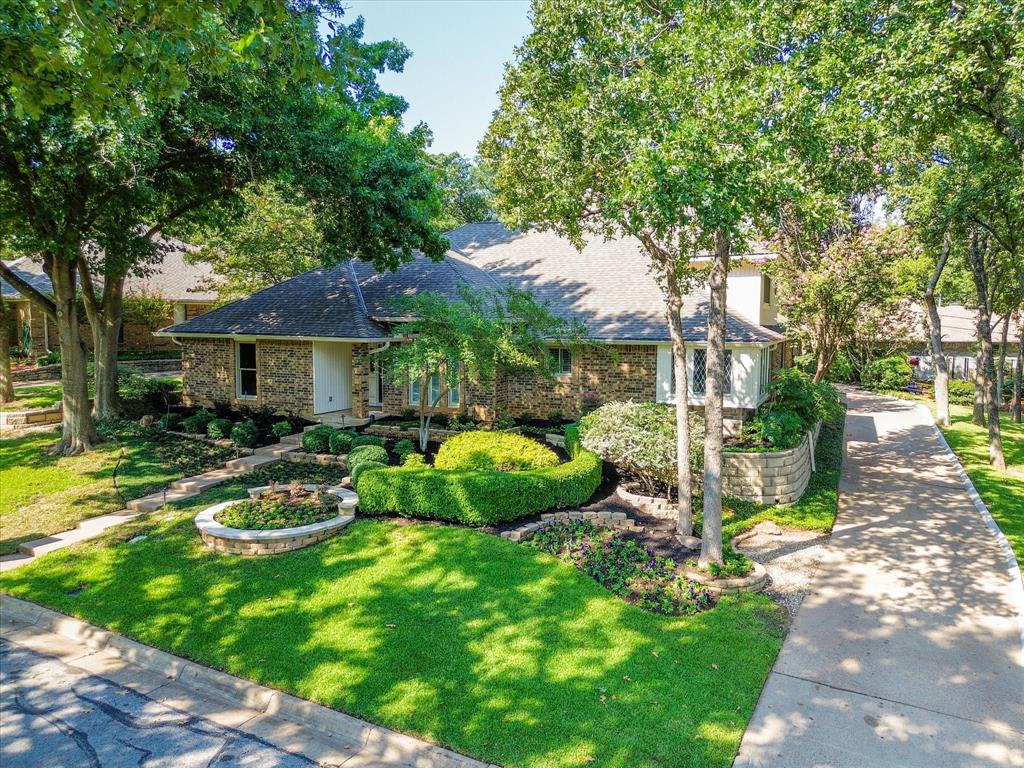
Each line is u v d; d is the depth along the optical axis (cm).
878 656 687
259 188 1504
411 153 2322
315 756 537
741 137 703
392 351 1374
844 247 1753
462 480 1007
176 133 1252
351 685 615
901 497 1337
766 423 1338
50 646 723
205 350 1912
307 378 1756
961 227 1577
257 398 1831
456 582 821
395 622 727
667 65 846
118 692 632
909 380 3431
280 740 558
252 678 636
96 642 725
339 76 662
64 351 1478
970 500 1312
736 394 1591
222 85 1182
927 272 2623
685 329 1598
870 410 2700
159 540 973
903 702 604
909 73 824
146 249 1482
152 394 1903
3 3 652
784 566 946
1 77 863
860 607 807
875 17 870
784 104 716
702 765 511
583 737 540
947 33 831
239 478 1283
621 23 867
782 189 698
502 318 1413
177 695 628
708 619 752
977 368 2344
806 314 1908
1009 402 3172
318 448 1440
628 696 596
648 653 671
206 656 673
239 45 614
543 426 1664
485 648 675
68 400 1484
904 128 939
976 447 1895
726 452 1273
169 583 833
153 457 1439
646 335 1606
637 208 779
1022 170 1141
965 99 989
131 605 780
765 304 1980
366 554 901
